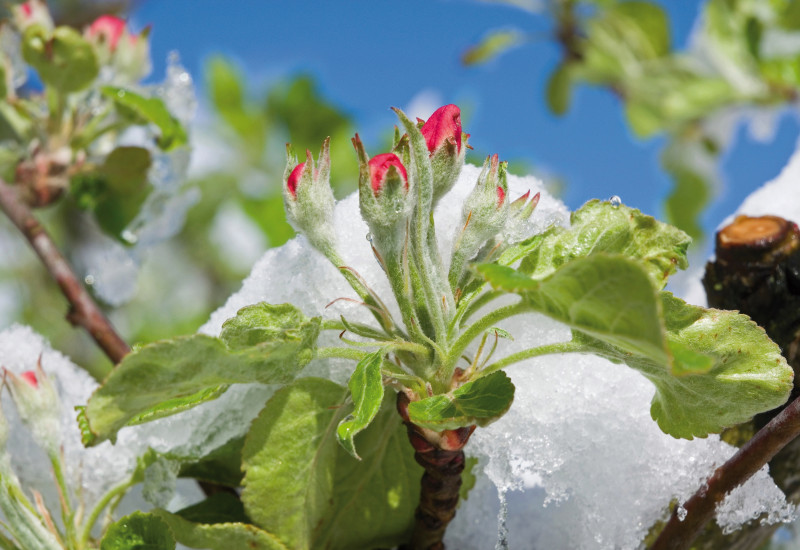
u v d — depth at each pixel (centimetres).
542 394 36
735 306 38
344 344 36
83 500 38
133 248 54
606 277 29
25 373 37
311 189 33
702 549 37
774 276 37
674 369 29
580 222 34
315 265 36
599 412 36
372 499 36
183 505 40
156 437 37
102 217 52
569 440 36
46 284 79
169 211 54
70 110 50
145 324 77
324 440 34
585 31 88
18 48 53
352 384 32
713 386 33
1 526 37
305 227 33
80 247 74
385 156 32
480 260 34
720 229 38
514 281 30
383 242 32
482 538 37
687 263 34
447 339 33
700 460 36
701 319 33
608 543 36
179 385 32
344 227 36
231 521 36
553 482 36
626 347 31
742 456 34
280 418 34
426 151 32
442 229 36
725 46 76
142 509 39
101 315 45
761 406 33
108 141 53
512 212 35
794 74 73
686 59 83
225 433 36
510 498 37
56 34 47
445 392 33
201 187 80
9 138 52
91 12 75
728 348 33
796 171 41
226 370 32
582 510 36
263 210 77
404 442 36
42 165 49
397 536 37
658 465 36
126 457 38
